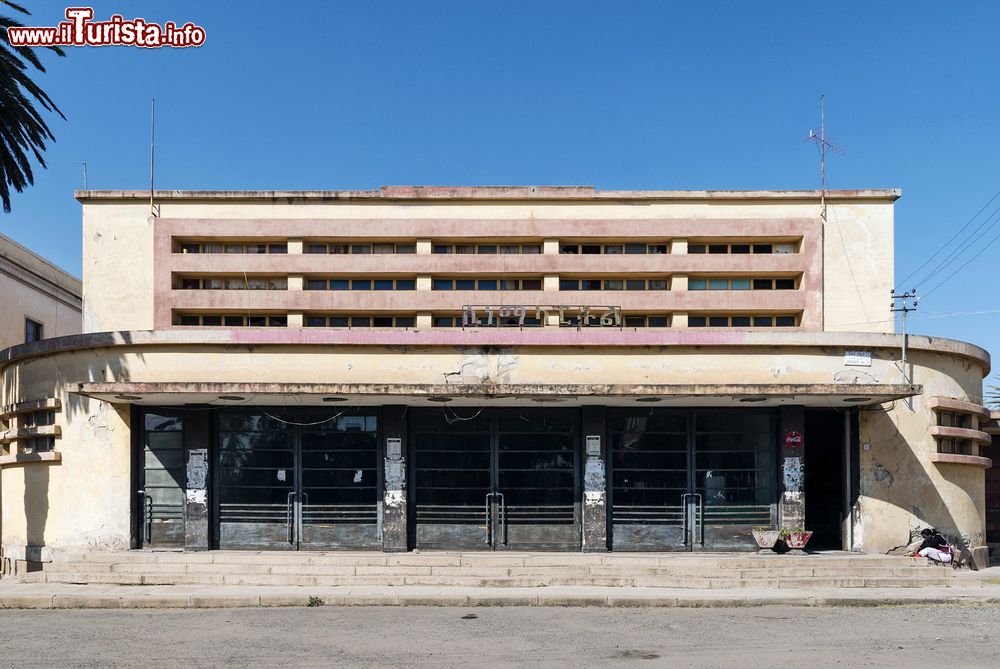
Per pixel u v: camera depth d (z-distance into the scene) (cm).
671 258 3312
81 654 1052
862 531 1850
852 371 1861
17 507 2041
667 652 1063
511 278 3366
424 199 3319
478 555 1734
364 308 3281
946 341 1931
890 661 1016
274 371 1833
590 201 3338
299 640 1130
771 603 1434
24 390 2050
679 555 1761
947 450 1964
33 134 2342
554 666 988
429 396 1712
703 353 1847
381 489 1847
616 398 1742
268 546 1839
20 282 3400
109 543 1844
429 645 1100
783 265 3316
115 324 3256
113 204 3319
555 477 1864
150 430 1877
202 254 3291
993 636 1170
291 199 3316
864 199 3359
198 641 1126
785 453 1825
